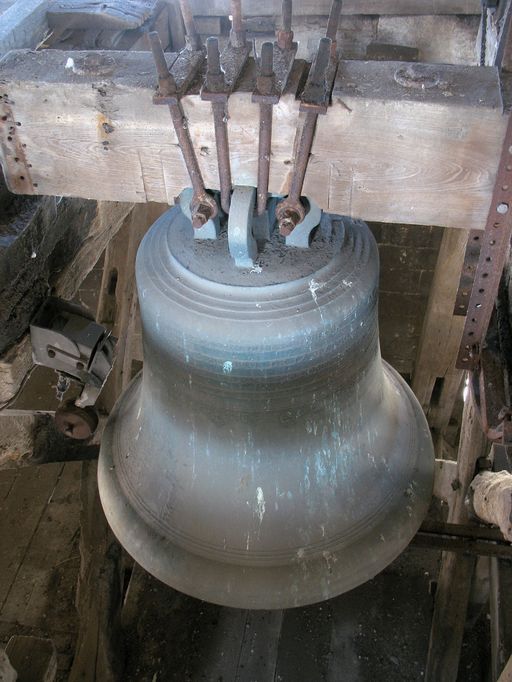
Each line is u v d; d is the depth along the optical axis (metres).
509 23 1.82
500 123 1.70
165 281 1.99
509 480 2.60
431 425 6.21
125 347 3.83
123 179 2.05
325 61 1.67
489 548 3.36
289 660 4.86
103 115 1.92
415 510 2.29
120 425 2.60
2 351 2.38
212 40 1.62
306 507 2.17
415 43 3.77
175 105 1.76
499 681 2.44
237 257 1.90
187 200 2.02
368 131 1.77
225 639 4.97
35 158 2.07
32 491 6.16
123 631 5.02
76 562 5.67
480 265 2.05
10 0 3.25
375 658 4.86
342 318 1.92
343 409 2.17
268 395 1.99
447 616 4.10
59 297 2.71
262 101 1.67
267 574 2.10
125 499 2.33
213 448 2.16
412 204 1.90
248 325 1.86
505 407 2.12
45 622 5.32
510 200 1.83
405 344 6.88
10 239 2.29
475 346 2.32
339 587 2.13
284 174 1.85
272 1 3.69
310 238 2.02
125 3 3.21
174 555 2.17
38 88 1.91
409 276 6.34
